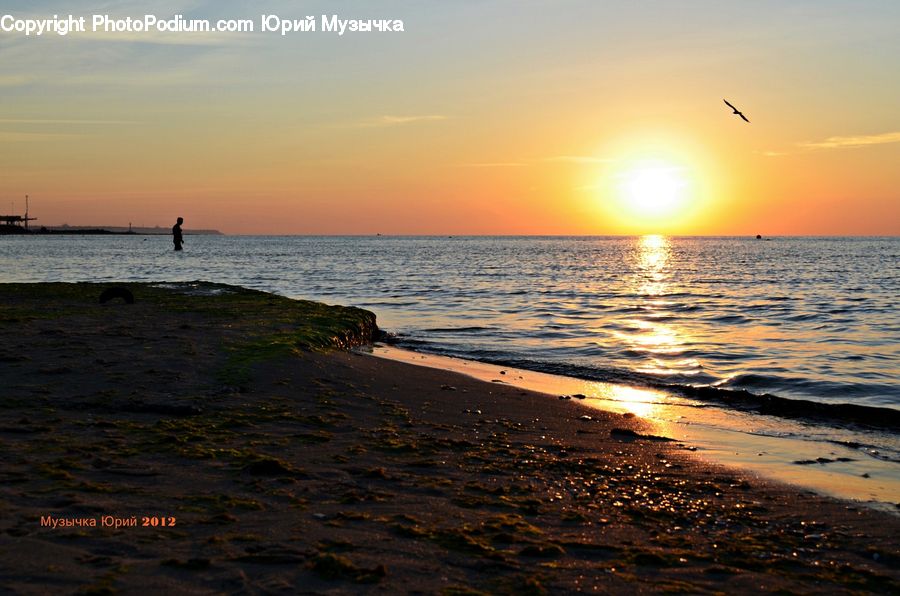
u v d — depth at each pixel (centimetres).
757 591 537
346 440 903
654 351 2045
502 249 17238
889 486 848
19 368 1196
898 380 1641
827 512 737
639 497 753
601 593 517
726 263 9762
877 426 1175
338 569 521
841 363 1869
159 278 5334
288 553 547
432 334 2386
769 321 2881
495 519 654
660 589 529
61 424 902
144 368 1230
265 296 2636
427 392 1262
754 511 730
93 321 1814
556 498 732
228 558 534
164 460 774
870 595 539
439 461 835
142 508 630
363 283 5069
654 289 4812
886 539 660
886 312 3262
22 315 1889
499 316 2988
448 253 13362
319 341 1636
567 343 2200
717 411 1284
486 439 963
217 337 1578
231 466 766
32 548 533
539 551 583
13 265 6944
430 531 613
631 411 1261
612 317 2983
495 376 1586
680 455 952
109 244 16725
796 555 614
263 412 1016
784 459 964
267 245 19675
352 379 1293
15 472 708
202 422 945
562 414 1177
